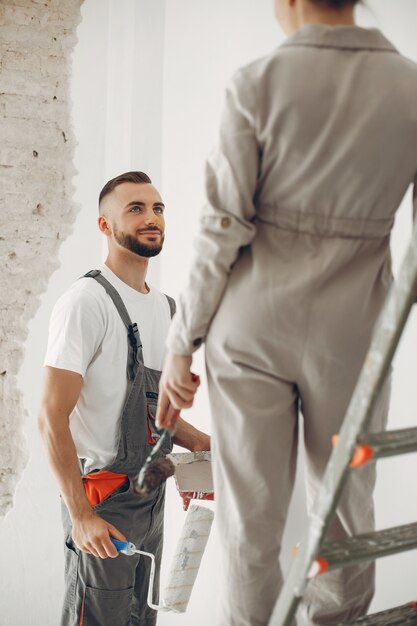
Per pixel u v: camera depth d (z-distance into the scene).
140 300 2.22
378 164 1.21
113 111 2.86
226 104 1.25
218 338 1.31
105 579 2.03
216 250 1.25
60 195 2.90
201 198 2.59
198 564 1.92
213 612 2.46
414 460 1.86
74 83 2.90
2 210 2.86
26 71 2.87
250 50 2.36
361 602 1.45
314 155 1.21
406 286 0.98
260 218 1.29
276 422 1.32
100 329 2.08
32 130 2.88
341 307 1.25
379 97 1.21
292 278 1.26
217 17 2.51
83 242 2.91
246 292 1.28
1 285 2.86
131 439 2.08
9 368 2.87
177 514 2.71
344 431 1.06
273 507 1.34
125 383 2.11
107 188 2.27
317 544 1.08
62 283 2.90
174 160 2.70
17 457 2.87
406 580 1.90
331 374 1.29
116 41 2.86
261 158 1.26
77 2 2.89
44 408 2.00
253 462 1.32
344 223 1.25
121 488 2.05
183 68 2.66
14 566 2.88
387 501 1.93
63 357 2.02
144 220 2.20
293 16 1.34
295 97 1.21
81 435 2.10
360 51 1.23
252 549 1.34
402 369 1.89
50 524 2.88
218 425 1.35
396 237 1.91
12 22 2.86
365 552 1.11
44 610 2.88
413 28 1.85
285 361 1.29
